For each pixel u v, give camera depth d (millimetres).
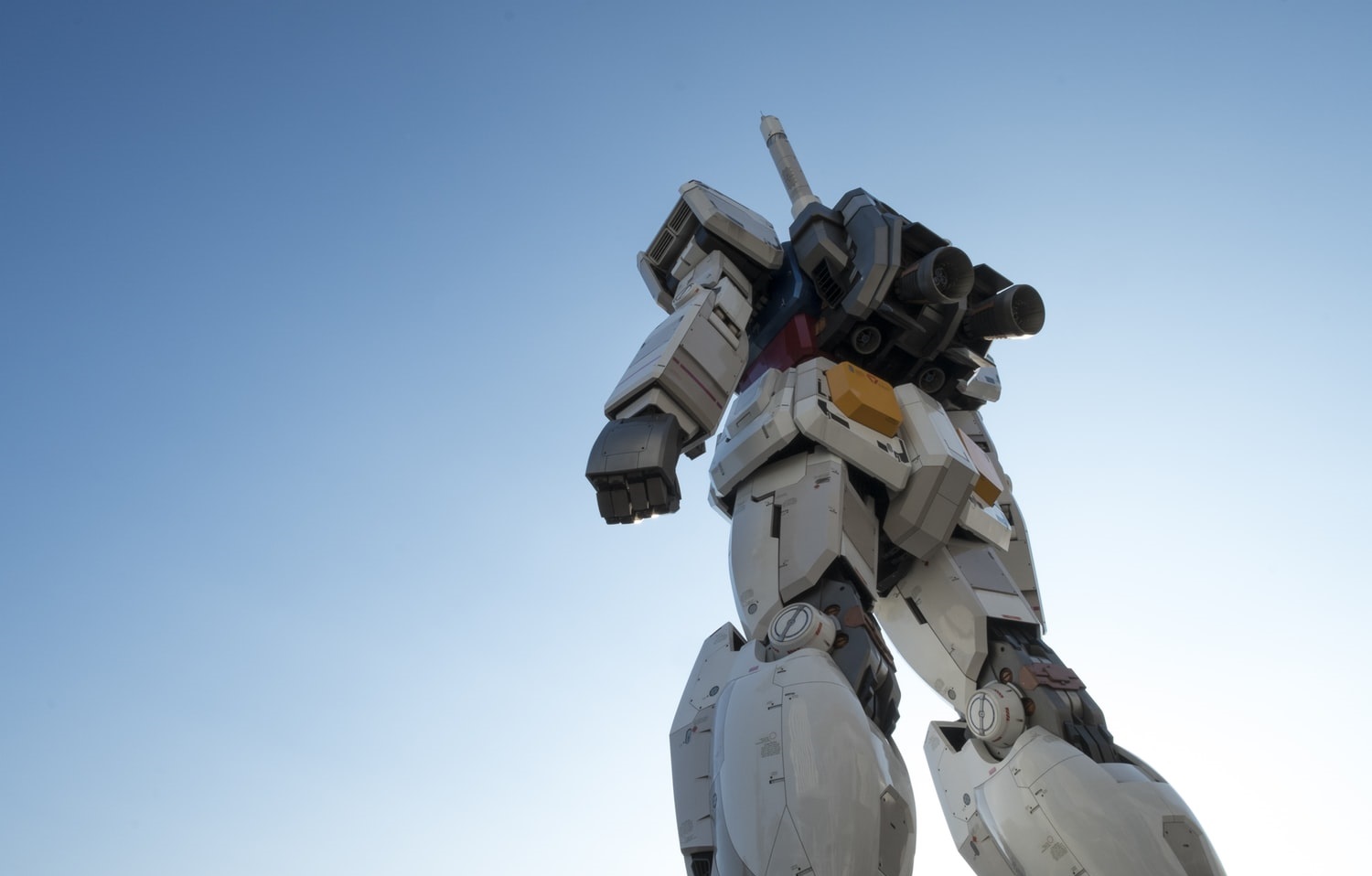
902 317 9141
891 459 8719
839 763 6574
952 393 10344
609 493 7660
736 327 8938
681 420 8156
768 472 8820
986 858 8516
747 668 7445
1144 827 7434
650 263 9953
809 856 6301
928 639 9336
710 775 7391
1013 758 8227
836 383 8852
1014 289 9164
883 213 9227
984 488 9703
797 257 9445
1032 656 9039
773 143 11383
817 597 7980
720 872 6738
